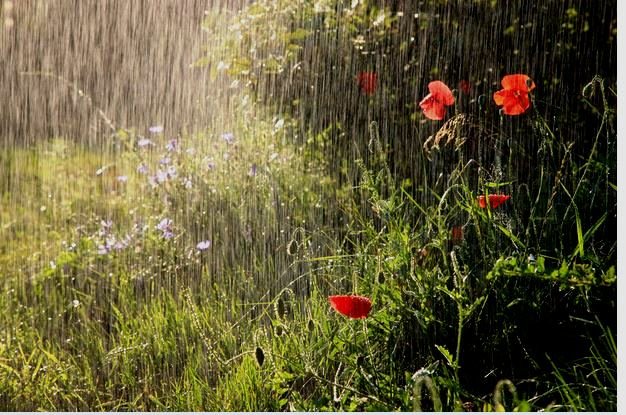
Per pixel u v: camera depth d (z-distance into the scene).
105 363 3.52
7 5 8.02
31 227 5.19
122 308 3.95
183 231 4.32
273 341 3.19
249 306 3.65
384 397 2.81
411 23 4.32
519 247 3.08
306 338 3.13
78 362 3.61
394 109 4.32
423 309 2.98
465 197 3.45
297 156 4.48
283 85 4.56
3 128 7.55
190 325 3.56
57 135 7.23
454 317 2.99
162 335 3.57
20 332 3.87
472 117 3.92
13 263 4.63
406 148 4.23
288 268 3.68
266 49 4.57
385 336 3.02
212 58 4.68
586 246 3.17
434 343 2.99
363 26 4.39
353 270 3.31
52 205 5.44
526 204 3.45
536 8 4.23
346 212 3.88
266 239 4.09
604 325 2.96
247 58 4.58
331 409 2.84
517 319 2.99
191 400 3.12
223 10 4.75
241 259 4.08
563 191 3.33
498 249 3.07
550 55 4.20
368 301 2.73
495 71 4.25
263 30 4.56
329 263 3.54
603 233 3.23
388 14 4.23
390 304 3.03
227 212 4.24
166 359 3.46
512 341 2.99
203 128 5.22
